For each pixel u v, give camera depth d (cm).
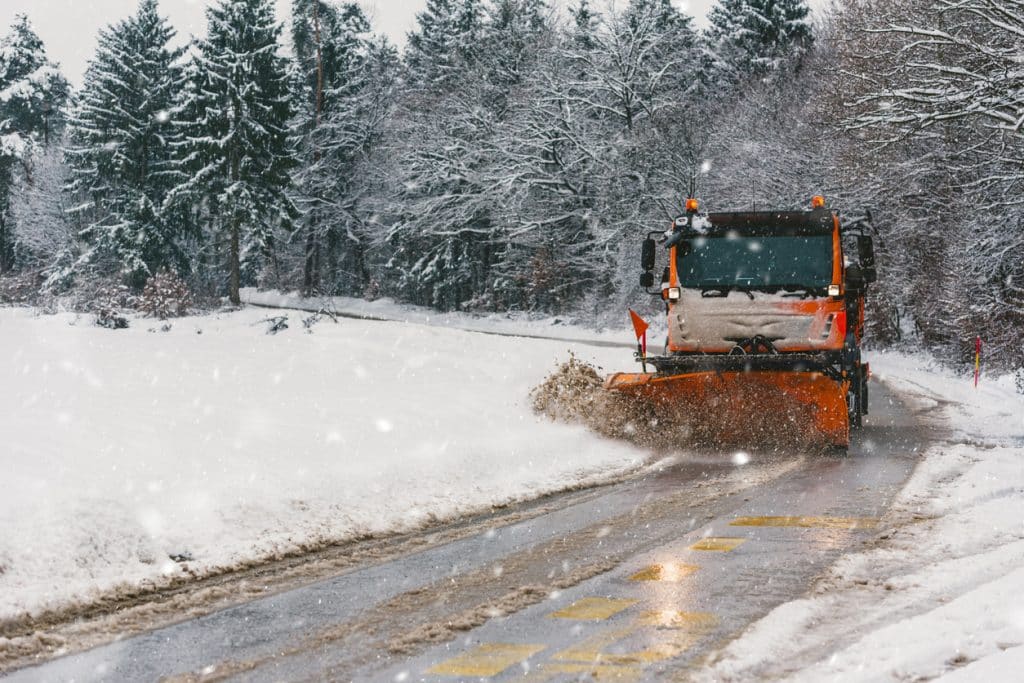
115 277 6119
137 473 922
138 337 3142
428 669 494
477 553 787
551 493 1095
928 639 491
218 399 1616
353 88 7362
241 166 5812
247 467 1001
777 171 3991
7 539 695
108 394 1638
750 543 781
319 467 1034
